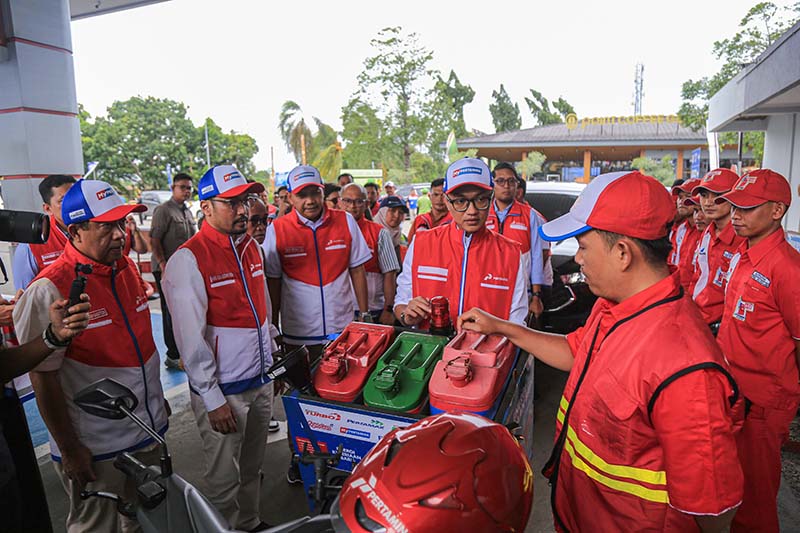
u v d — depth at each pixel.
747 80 6.24
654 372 1.11
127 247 4.89
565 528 1.40
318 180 2.93
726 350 2.45
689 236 4.40
